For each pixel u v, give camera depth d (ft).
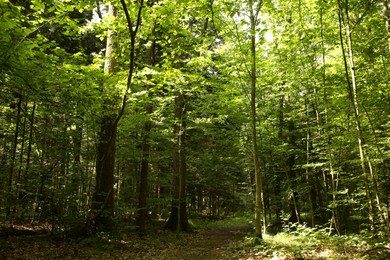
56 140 32.63
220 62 38.14
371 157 30.60
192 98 47.88
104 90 31.94
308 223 49.16
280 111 47.83
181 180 47.78
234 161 59.36
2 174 31.12
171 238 40.27
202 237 44.24
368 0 28.04
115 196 48.16
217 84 41.37
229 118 47.65
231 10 28.45
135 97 34.58
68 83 25.59
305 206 51.11
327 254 23.67
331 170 33.81
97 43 53.67
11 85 22.86
